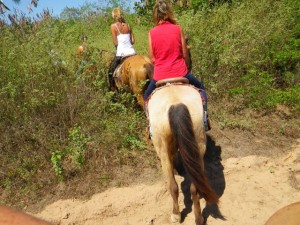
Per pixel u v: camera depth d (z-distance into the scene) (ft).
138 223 10.51
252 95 15.08
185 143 7.91
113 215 10.72
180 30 9.88
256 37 16.92
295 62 16.84
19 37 15.56
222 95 15.65
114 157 12.36
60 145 12.85
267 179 11.73
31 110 13.48
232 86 15.92
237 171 12.05
